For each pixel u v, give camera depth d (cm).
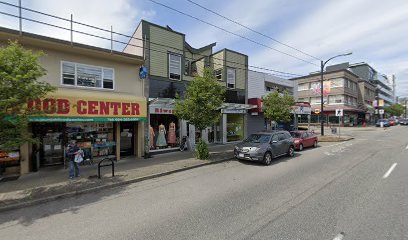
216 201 611
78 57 1087
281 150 1213
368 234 425
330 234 427
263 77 2141
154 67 1360
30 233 465
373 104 5753
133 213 550
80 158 866
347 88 4456
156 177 894
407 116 10706
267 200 609
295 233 432
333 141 2062
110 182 793
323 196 631
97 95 1073
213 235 433
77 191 704
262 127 2131
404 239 406
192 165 1049
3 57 602
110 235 446
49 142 1070
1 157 899
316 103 4625
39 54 693
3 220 533
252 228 456
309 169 968
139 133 1271
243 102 1927
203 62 1733
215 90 1182
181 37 1494
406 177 810
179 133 1505
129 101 1165
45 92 712
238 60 1883
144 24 1320
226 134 1817
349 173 884
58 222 514
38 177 873
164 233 446
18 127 637
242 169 999
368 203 573
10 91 605
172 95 1445
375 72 6862
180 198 645
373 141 2023
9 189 732
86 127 1155
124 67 1239
